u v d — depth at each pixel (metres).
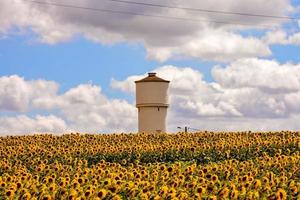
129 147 30.45
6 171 23.05
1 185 17.36
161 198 14.95
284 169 21.84
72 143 35.38
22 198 15.29
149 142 35.16
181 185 17.38
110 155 29.66
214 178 18.48
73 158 28.83
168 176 19.44
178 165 23.88
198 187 16.00
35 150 29.78
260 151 30.50
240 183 17.02
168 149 30.20
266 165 22.61
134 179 19.02
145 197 15.16
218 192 15.51
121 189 16.36
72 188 16.25
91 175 20.09
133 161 29.39
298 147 30.92
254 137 35.62
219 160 29.02
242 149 30.23
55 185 16.84
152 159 29.62
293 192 16.48
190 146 30.59
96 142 35.41
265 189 16.33
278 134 37.41
